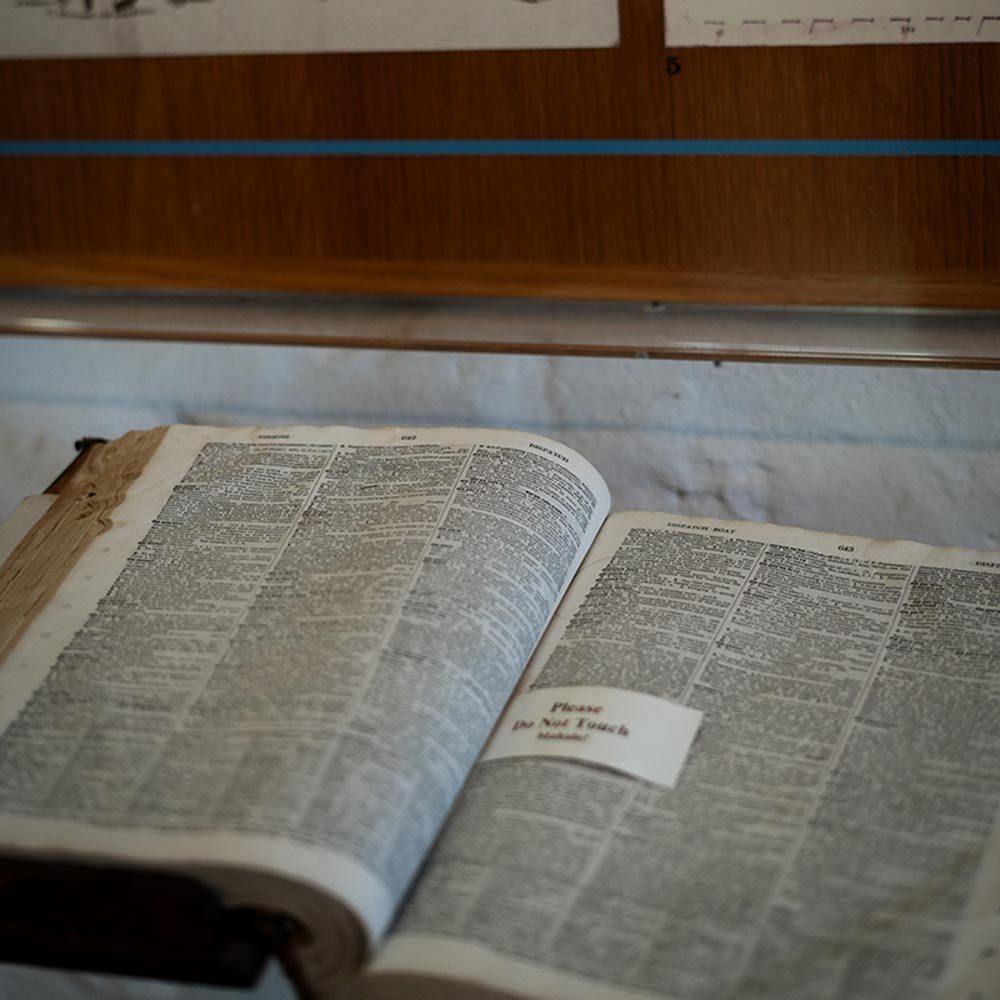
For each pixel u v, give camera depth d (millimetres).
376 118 1066
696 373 1162
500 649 747
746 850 643
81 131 1124
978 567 814
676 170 1031
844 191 1007
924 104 966
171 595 792
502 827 664
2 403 1307
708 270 1060
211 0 1051
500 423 1228
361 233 1110
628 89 1014
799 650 766
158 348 1260
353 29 1039
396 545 805
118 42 1083
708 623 789
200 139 1104
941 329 1028
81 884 606
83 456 961
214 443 925
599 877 632
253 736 680
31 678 739
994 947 583
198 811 638
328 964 620
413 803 650
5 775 672
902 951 585
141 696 718
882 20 948
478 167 1066
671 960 588
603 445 1209
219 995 955
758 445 1175
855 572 822
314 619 758
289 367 1244
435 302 1122
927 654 754
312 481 876
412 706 695
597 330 1094
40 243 1175
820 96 982
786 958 586
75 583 810
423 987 591
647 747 706
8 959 623
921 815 655
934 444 1135
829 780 680
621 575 833
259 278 1145
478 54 1027
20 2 1086
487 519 820
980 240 994
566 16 1001
